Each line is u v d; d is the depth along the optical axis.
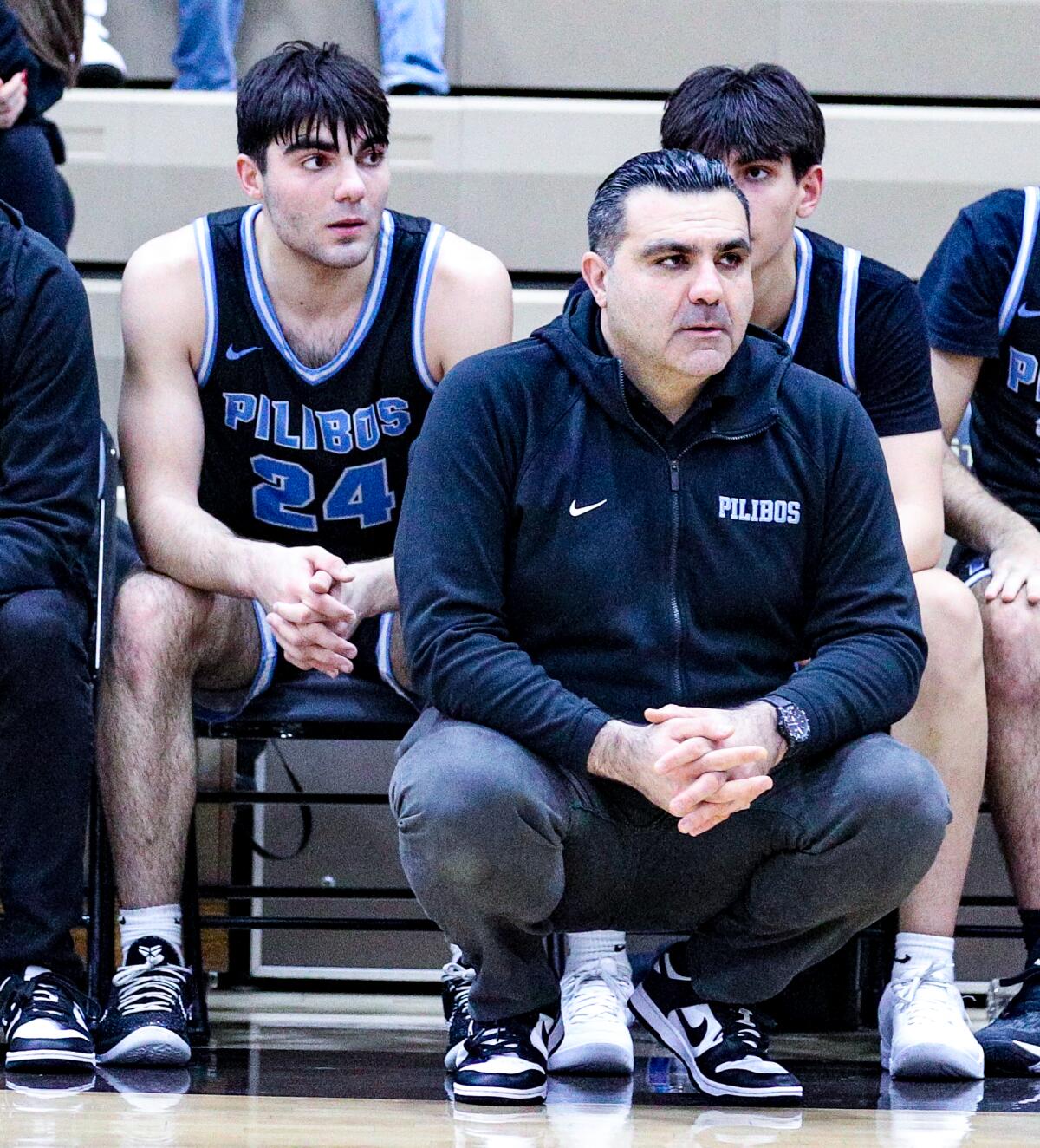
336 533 7.14
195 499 6.81
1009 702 6.75
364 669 7.02
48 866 6.12
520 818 5.14
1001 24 11.36
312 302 6.79
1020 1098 5.71
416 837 5.23
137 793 6.44
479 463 5.55
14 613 6.09
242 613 6.82
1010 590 6.84
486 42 11.48
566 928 5.73
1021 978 6.53
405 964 9.10
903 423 6.91
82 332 6.53
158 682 6.47
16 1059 5.85
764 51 11.41
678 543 5.58
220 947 9.07
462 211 11.14
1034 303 7.52
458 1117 5.07
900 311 6.92
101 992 6.66
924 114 11.02
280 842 8.97
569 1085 5.78
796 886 5.38
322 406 6.90
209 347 6.84
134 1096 5.41
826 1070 6.39
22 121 8.45
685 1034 5.64
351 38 11.64
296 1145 4.50
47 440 6.41
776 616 5.68
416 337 6.87
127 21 11.64
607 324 5.69
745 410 5.64
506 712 5.29
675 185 5.45
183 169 11.16
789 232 6.65
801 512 5.66
